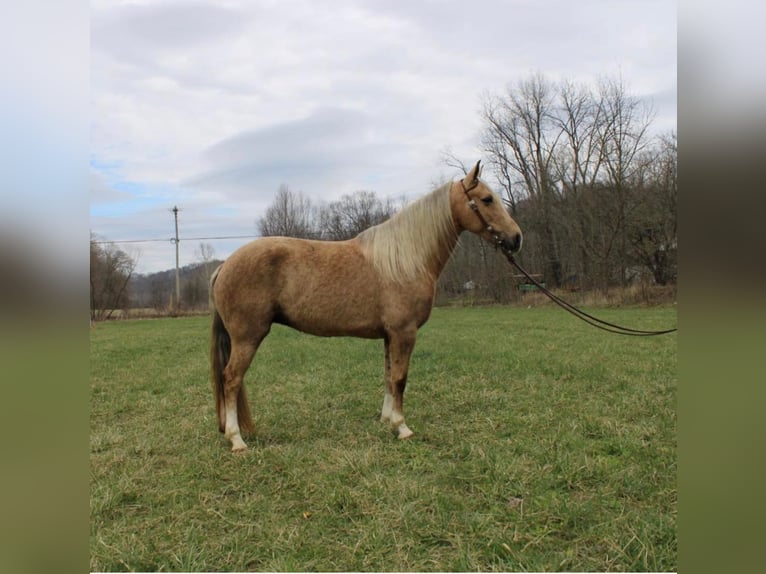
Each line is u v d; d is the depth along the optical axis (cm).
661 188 2114
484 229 433
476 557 235
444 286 2772
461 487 309
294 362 809
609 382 580
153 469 355
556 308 2106
